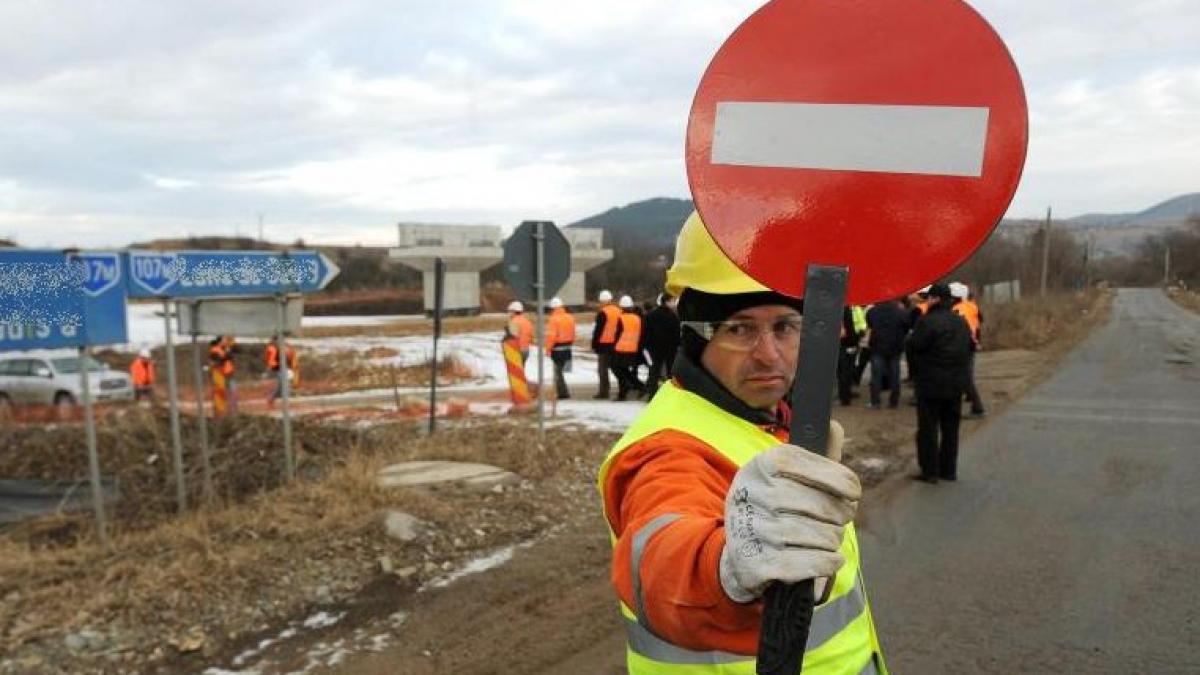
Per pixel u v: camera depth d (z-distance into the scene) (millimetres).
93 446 5727
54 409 17234
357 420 12102
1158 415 12625
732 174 1168
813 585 909
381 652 4363
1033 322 30891
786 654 891
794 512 900
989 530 6660
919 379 8227
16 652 4129
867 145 1119
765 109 1156
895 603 5148
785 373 1461
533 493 7156
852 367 14008
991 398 14555
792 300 1452
